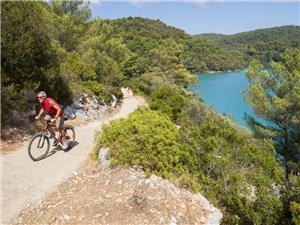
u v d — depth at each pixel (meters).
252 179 9.67
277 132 19.20
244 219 8.66
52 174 7.76
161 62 79.06
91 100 19.81
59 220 5.66
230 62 138.38
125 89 48.81
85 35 43.78
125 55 57.34
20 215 5.90
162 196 6.57
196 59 125.31
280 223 8.41
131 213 5.84
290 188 9.16
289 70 19.72
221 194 8.71
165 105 25.81
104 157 8.36
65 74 17.25
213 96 70.88
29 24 12.09
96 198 6.40
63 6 42.94
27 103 12.53
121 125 8.97
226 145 10.77
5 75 10.95
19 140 9.94
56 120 9.03
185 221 6.03
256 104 19.66
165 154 8.12
